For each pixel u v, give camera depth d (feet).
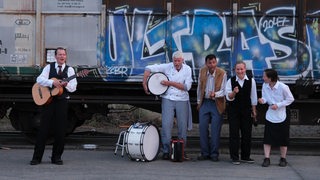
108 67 31.96
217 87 28.32
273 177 24.64
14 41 32.42
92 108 34.17
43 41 32.27
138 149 27.53
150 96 32.86
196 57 31.55
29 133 34.27
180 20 31.58
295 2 31.24
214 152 28.68
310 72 31.19
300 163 28.43
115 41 31.96
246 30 31.40
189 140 37.45
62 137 27.07
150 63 31.83
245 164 27.89
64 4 32.07
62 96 27.09
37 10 32.14
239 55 31.45
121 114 46.11
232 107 27.91
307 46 31.19
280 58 31.30
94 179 23.80
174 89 28.66
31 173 24.94
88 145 32.71
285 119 27.20
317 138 38.58
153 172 25.38
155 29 31.76
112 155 30.12
